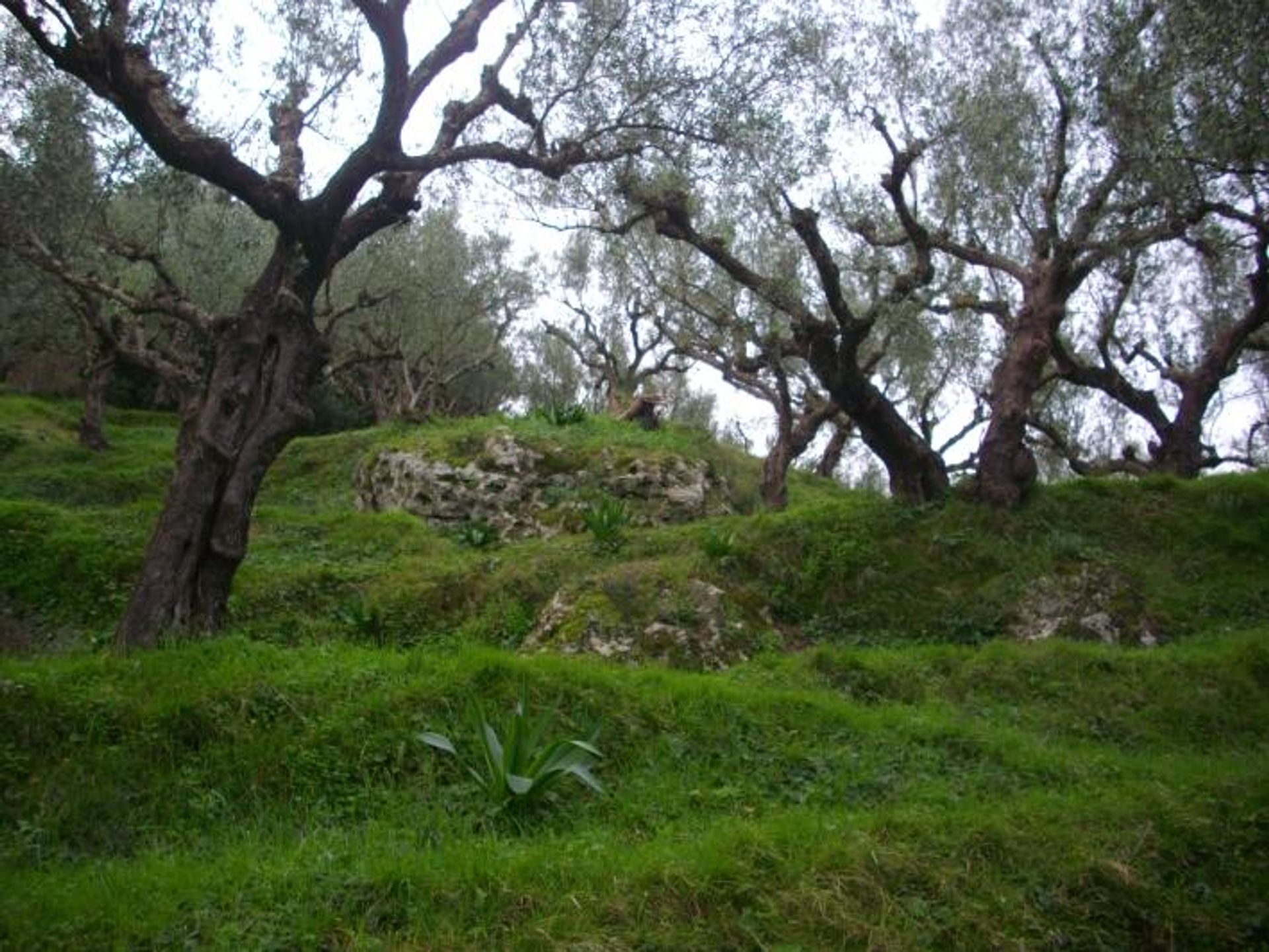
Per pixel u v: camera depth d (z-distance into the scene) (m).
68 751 6.79
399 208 10.25
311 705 7.27
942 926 5.10
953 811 6.16
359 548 15.16
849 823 5.85
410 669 7.84
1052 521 13.41
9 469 22.56
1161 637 11.52
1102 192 12.47
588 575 12.56
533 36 11.16
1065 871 5.54
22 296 17.53
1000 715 9.08
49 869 5.57
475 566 13.43
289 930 4.68
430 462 17.67
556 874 5.19
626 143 11.63
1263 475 14.58
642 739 7.35
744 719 7.73
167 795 6.51
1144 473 21.09
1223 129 9.55
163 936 4.63
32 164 13.23
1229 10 9.21
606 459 17.84
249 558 14.17
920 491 14.02
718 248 13.70
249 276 21.86
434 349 33.00
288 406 9.48
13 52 12.41
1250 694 9.55
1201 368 18.92
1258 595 12.11
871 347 20.38
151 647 8.61
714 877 5.18
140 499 20.55
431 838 5.75
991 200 14.67
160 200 13.64
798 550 13.05
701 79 11.23
